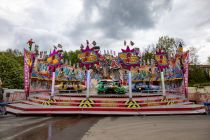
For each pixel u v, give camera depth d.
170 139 7.03
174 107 13.68
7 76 27.80
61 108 13.60
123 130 8.64
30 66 18.75
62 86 23.11
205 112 13.13
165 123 10.16
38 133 7.98
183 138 7.10
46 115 12.91
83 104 14.55
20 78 29.00
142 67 27.45
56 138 7.24
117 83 21.03
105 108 13.80
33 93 20.56
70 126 9.54
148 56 35.75
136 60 15.41
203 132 7.98
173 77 20.66
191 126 9.27
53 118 12.05
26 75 18.20
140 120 11.20
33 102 16.56
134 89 24.95
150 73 26.47
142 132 8.21
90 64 15.70
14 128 8.90
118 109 13.76
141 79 27.47
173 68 20.64
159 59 16.70
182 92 18.31
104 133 8.08
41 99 16.84
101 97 16.28
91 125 9.83
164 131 8.31
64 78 28.52
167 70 22.44
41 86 23.14
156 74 25.53
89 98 15.85
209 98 17.09
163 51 16.92
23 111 13.42
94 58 15.66
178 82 19.42
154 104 14.96
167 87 23.11
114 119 11.70
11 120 11.20
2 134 7.72
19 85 29.05
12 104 15.45
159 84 26.69
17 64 31.58
